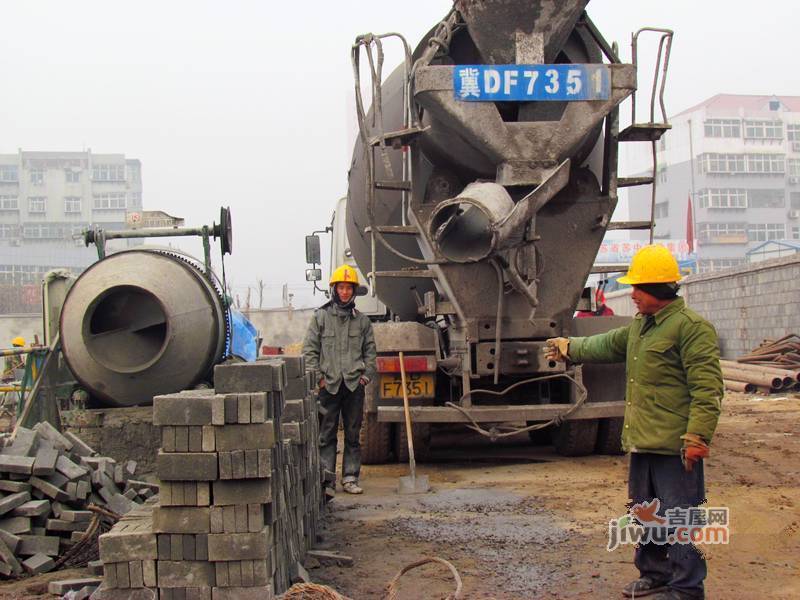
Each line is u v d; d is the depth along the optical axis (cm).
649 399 409
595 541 550
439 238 736
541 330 788
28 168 10531
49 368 851
